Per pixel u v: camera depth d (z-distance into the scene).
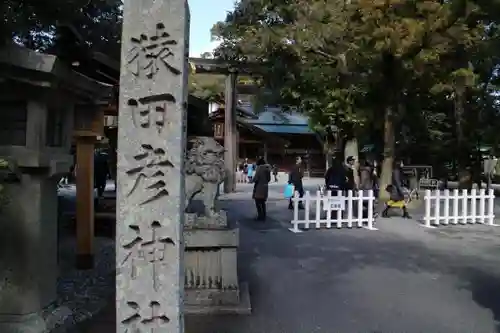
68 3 5.27
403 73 15.91
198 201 7.13
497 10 10.56
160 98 3.39
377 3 13.24
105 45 7.75
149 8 3.39
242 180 34.75
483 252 10.79
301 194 17.64
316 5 14.88
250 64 19.84
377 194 19.28
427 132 27.92
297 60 17.78
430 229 14.00
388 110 17.77
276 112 47.34
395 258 10.11
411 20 13.34
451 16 12.64
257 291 7.58
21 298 5.44
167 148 3.37
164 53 3.38
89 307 6.44
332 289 7.74
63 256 9.62
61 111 6.04
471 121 22.42
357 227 14.20
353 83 17.20
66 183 20.33
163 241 3.37
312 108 23.62
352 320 6.23
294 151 45.88
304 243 11.65
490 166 26.27
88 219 8.52
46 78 5.20
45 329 5.46
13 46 5.03
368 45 14.06
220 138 32.16
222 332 5.71
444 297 7.34
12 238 5.47
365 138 26.23
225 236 6.62
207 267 6.70
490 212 15.25
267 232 13.12
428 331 5.87
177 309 3.36
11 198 5.46
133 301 3.35
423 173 29.61
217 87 32.97
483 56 15.56
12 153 5.30
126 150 3.38
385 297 7.31
